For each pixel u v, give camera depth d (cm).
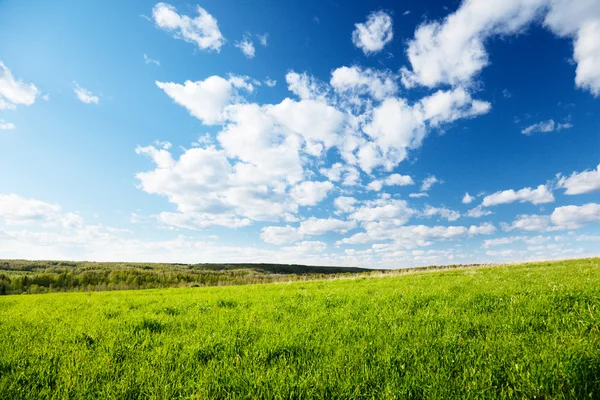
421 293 1084
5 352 557
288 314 851
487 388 354
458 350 479
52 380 439
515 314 651
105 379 436
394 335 578
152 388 397
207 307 1050
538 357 419
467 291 1062
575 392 340
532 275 1549
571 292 784
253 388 395
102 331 709
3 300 1722
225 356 513
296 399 373
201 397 373
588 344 434
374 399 360
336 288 1628
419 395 360
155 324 769
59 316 956
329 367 442
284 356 503
